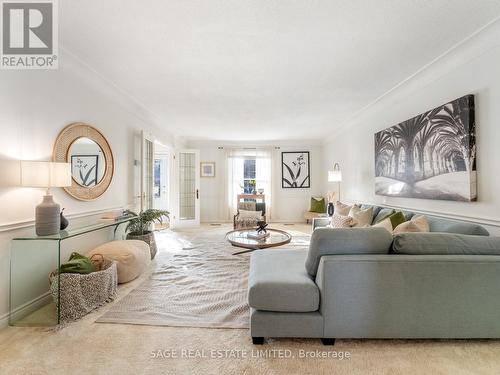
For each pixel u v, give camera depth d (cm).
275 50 221
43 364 141
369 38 203
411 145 281
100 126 291
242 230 391
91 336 167
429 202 261
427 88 265
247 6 166
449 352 150
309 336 154
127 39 204
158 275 277
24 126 197
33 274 205
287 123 484
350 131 469
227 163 665
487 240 162
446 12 173
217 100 352
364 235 163
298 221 671
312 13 173
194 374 134
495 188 194
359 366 139
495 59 192
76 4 163
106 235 304
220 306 207
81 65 246
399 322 154
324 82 289
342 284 153
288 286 157
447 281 152
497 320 152
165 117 440
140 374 134
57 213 204
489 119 198
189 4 164
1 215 181
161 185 672
